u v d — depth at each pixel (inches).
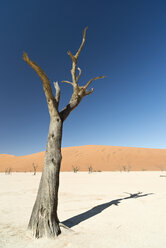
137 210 226.5
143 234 146.2
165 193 354.0
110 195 351.6
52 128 169.0
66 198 329.4
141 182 614.2
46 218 144.3
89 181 694.5
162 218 190.1
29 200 313.4
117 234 146.9
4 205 270.8
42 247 120.9
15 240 133.6
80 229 160.2
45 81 154.3
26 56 132.0
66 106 191.0
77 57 192.7
